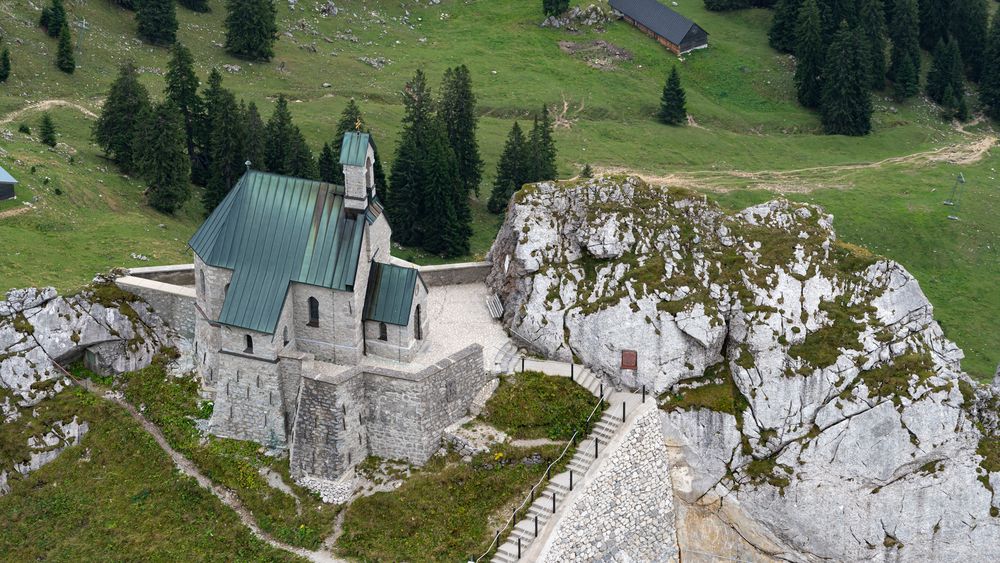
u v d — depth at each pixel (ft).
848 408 294.87
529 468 273.13
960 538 296.51
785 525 297.12
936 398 294.46
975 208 522.88
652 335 298.15
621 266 306.14
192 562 258.78
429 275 326.65
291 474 271.69
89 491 276.62
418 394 268.00
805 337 301.02
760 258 309.42
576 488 268.41
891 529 296.71
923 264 490.90
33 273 323.98
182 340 305.73
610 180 318.45
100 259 352.69
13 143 430.61
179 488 273.33
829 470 295.28
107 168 451.12
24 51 532.73
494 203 504.43
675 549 300.40
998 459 295.07
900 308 306.76
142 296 307.17
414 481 266.77
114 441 286.25
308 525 261.44
